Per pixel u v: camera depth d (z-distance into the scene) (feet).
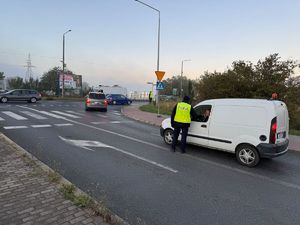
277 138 20.26
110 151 23.63
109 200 13.34
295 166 21.34
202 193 14.82
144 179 16.69
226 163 21.35
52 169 16.40
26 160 17.47
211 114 23.34
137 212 12.17
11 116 47.21
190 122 24.56
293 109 46.60
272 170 19.92
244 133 20.97
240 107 21.48
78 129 35.65
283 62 48.34
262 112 20.26
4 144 21.99
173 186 15.71
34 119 44.19
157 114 60.90
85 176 16.72
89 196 12.50
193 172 18.62
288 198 14.55
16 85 218.18
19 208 10.96
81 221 10.12
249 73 49.67
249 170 19.72
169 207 12.84
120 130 36.73
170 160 21.50
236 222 11.64
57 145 25.00
